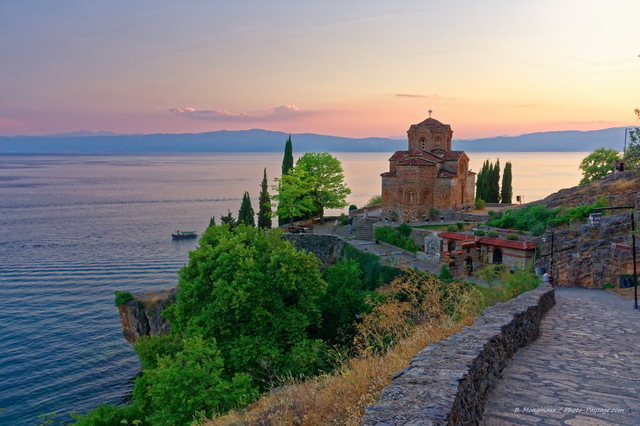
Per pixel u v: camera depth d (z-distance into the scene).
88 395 44.69
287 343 29.52
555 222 47.44
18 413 41.34
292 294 32.16
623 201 45.88
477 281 37.75
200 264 30.83
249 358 26.28
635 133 37.06
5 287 77.00
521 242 43.62
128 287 76.38
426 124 69.12
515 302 15.04
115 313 65.69
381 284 47.41
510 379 9.70
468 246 46.22
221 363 21.36
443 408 5.76
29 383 46.72
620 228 37.16
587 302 24.55
